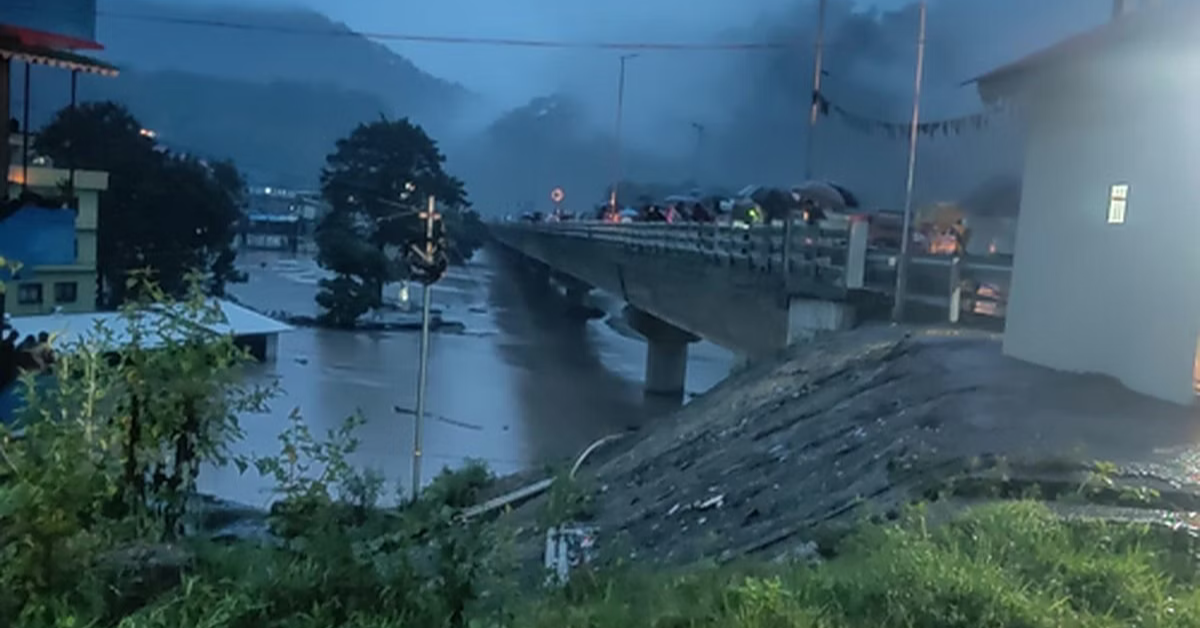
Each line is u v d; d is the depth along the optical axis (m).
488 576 5.22
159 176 48.16
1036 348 14.28
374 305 58.34
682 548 9.27
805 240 23.02
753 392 17.78
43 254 22.16
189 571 4.89
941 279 21.59
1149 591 4.91
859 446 11.05
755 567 5.86
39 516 4.35
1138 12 12.26
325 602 4.70
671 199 64.38
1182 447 8.84
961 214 38.06
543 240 57.03
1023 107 14.69
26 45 20.20
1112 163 12.48
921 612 4.51
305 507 5.65
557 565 6.32
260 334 39.34
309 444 6.59
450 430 30.33
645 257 32.31
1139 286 11.90
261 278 79.94
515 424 32.28
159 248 48.03
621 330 69.94
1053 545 5.56
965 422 10.47
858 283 22.02
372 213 66.56
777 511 9.57
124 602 4.56
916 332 18.73
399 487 10.63
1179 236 11.13
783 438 13.30
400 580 4.86
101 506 4.95
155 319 5.66
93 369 5.16
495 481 17.17
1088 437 9.34
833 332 21.20
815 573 5.29
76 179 31.56
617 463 16.88
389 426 29.78
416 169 73.50
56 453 4.60
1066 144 13.59
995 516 5.99
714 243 26.89
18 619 4.20
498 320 68.81
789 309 23.08
